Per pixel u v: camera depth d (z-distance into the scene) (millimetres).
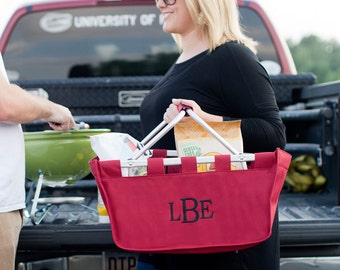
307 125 3842
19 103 2031
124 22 4496
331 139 3568
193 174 1932
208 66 2229
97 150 2117
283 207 3072
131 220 1923
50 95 3889
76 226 2543
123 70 4535
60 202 2824
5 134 2055
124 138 2178
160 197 1929
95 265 2639
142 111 2449
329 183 3676
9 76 4523
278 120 2219
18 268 2609
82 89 3893
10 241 2057
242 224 1944
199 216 1936
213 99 2238
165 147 2307
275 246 2234
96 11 4488
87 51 4523
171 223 1931
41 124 3699
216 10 2229
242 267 2180
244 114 2215
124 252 2625
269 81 2268
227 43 2242
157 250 1929
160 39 4516
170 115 2074
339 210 2945
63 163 2570
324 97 3707
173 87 2283
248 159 1957
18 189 2094
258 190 1947
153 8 4488
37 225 2545
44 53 4516
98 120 3574
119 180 1921
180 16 2299
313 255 2658
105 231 2545
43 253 2625
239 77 2201
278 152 1943
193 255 2234
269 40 4516
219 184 1938
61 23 4496
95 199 3455
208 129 2002
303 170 3664
